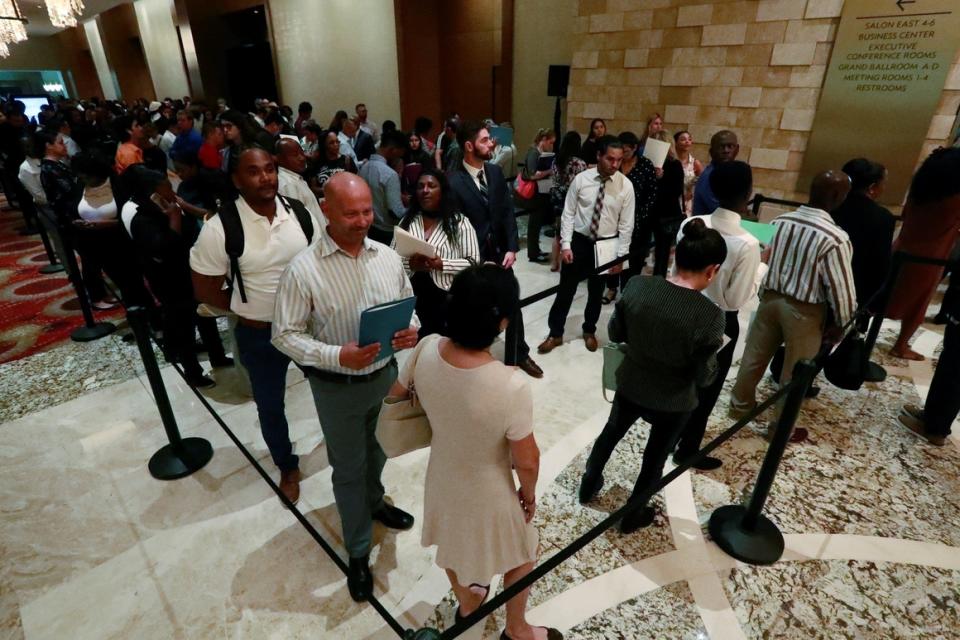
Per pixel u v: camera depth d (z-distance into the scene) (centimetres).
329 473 266
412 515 238
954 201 318
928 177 323
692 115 629
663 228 371
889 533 231
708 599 201
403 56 1007
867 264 259
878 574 211
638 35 648
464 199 297
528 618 192
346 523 193
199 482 260
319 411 179
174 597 200
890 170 514
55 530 232
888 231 254
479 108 1017
